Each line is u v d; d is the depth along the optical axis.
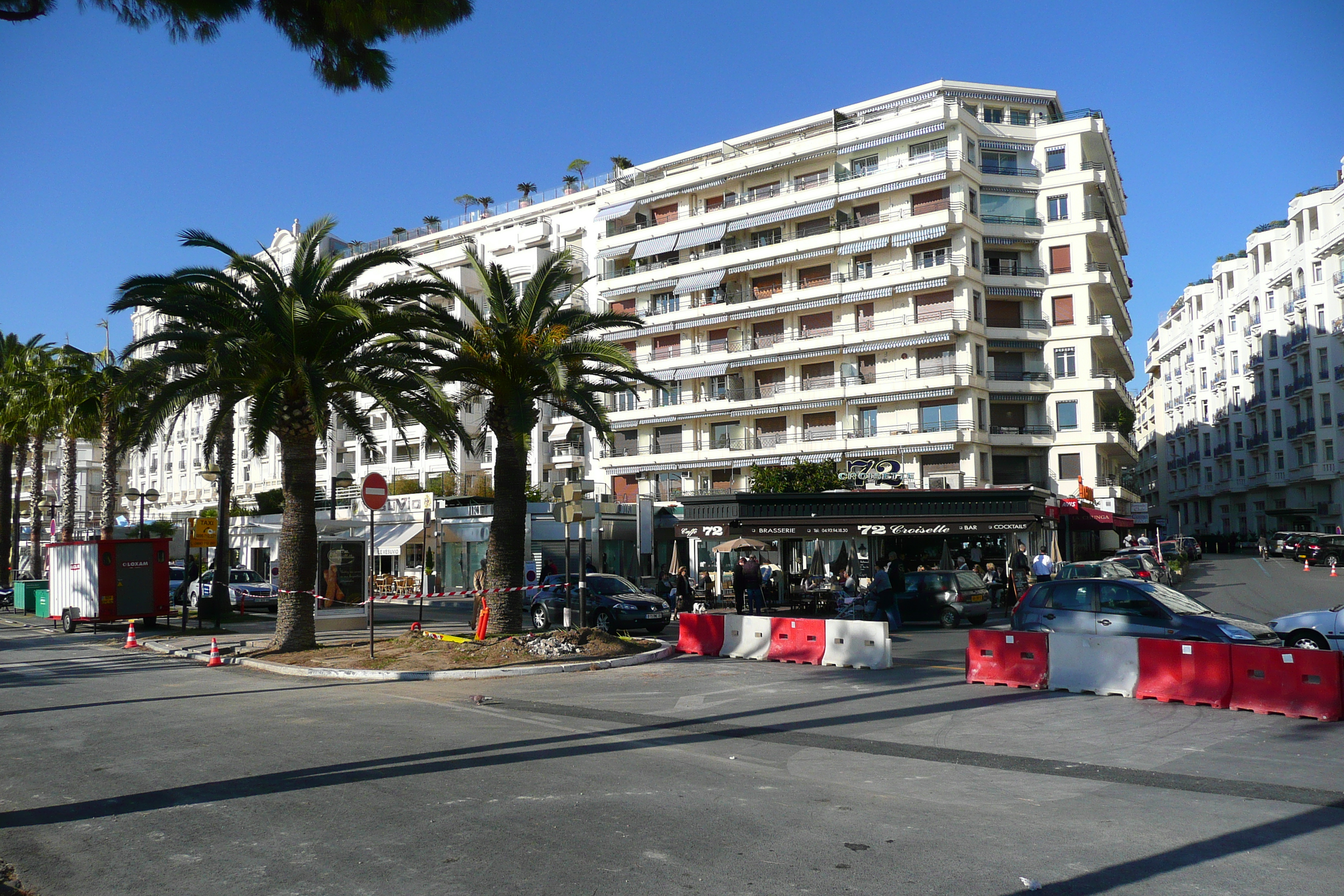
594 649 17.73
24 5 6.63
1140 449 116.06
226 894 5.22
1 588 43.91
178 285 18.30
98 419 38.19
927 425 49.28
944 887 5.12
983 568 34.28
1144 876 5.29
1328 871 5.38
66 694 14.07
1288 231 67.31
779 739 9.65
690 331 56.81
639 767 8.27
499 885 5.23
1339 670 10.42
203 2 7.91
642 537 27.02
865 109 54.44
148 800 7.33
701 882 5.23
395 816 6.70
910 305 49.72
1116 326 58.25
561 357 19.44
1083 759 8.58
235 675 16.88
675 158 61.09
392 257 18.97
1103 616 13.86
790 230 53.94
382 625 27.66
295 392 19.09
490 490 54.34
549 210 69.94
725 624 18.41
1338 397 59.44
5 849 6.13
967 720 10.66
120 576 26.03
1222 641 12.41
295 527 19.47
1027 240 50.19
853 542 35.12
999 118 53.25
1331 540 46.81
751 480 50.28
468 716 11.36
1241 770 8.07
